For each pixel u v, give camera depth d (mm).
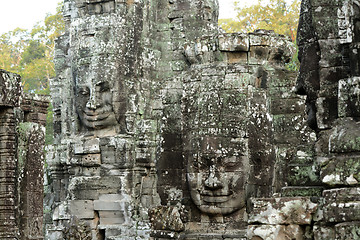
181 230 20250
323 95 12594
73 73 25047
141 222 23547
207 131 21141
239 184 20953
